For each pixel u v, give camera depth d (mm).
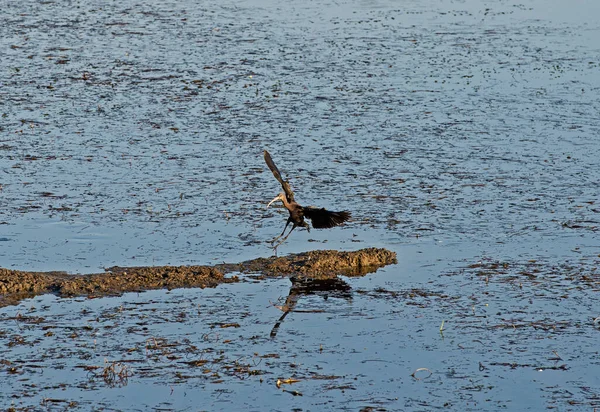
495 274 28516
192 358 22484
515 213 34188
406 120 47094
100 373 21594
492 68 58938
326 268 28828
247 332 24156
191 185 36969
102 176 37750
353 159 40594
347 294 27047
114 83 53906
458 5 83688
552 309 25828
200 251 30359
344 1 85375
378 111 48719
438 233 32219
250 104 49781
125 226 32375
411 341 23750
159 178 37719
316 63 59906
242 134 44219
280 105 49688
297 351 23062
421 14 78750
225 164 39719
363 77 56312
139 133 44000
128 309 25500
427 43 66688
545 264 29328
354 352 23047
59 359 22266
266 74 56719
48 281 27078
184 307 25750
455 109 49219
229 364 22203
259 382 21281
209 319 24938
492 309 25875
